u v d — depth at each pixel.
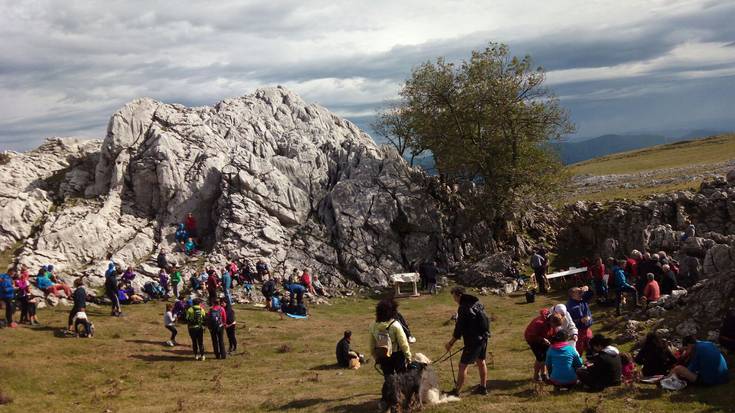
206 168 48.56
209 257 42.97
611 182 60.25
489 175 48.62
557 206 49.00
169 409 16.91
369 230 47.09
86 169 51.06
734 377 14.52
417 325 31.92
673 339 19.42
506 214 48.41
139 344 26.39
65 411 17.12
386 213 47.81
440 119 50.81
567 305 17.42
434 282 41.44
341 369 22.05
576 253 46.12
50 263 38.84
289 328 31.77
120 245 43.62
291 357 24.89
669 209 41.62
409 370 14.18
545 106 47.75
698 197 41.00
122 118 50.09
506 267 42.56
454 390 15.03
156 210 47.69
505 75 48.28
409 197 48.78
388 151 54.28
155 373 22.00
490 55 48.56
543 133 47.75
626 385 14.61
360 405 15.17
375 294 42.50
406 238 47.53
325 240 46.53
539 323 15.73
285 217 47.34
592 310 29.98
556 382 14.98
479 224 49.03
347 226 46.84
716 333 18.36
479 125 48.84
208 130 52.00
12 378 19.67
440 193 50.75
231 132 53.72
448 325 31.27
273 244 44.72
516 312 33.34
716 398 13.14
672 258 36.47
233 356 25.17
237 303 37.19
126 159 48.66
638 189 52.53
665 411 12.55
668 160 75.94
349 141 55.28
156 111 52.22
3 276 26.95
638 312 24.98
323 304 39.16
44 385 19.67
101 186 48.84
